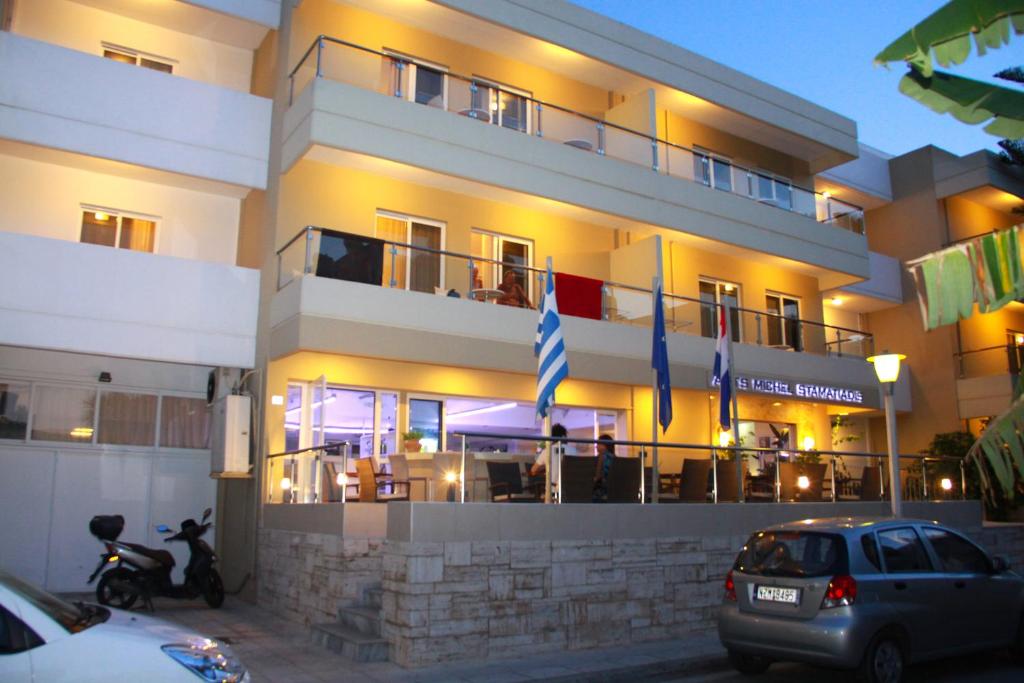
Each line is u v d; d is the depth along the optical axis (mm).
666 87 18984
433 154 14828
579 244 18031
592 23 17875
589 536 10320
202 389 15195
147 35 15258
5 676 4562
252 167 14898
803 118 21438
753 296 20656
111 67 13812
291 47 15086
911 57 4602
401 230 15805
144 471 14438
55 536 13531
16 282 12586
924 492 15703
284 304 13672
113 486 14133
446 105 15477
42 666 4676
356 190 15242
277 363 13984
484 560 9375
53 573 13422
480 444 10867
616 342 16594
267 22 15289
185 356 13789
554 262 17609
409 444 14430
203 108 14609
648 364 16984
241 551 13953
